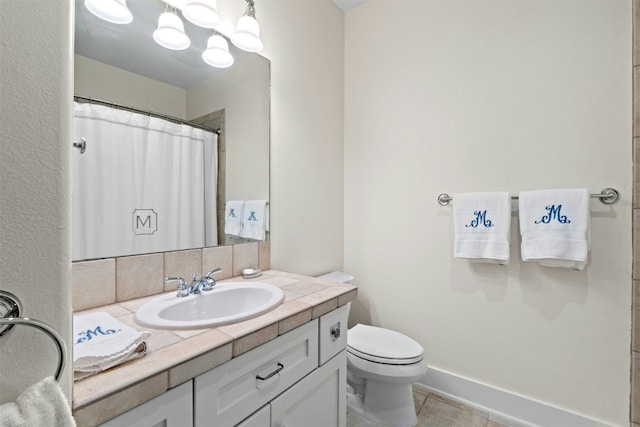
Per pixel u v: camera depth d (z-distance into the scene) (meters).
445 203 1.71
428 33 1.79
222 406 0.72
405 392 1.49
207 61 1.31
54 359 0.42
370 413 1.53
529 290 1.48
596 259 1.32
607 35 1.29
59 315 0.43
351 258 2.11
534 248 1.37
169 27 1.13
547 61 1.43
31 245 0.40
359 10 2.08
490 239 1.49
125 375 0.57
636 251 1.22
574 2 1.37
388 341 1.56
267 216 1.58
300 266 1.77
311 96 1.85
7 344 0.38
